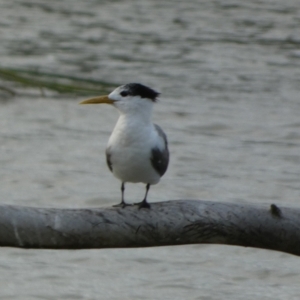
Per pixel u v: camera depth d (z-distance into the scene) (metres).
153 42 28.47
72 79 22.84
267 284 10.87
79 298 10.27
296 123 19.88
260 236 7.05
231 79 24.28
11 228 6.89
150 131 8.09
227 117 20.31
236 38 29.02
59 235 6.95
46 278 10.82
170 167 16.14
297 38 29.16
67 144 17.61
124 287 10.61
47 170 15.66
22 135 18.28
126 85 8.11
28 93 22.23
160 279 10.91
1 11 32.66
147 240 7.04
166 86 23.31
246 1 34.69
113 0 35.31
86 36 29.23
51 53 26.73
